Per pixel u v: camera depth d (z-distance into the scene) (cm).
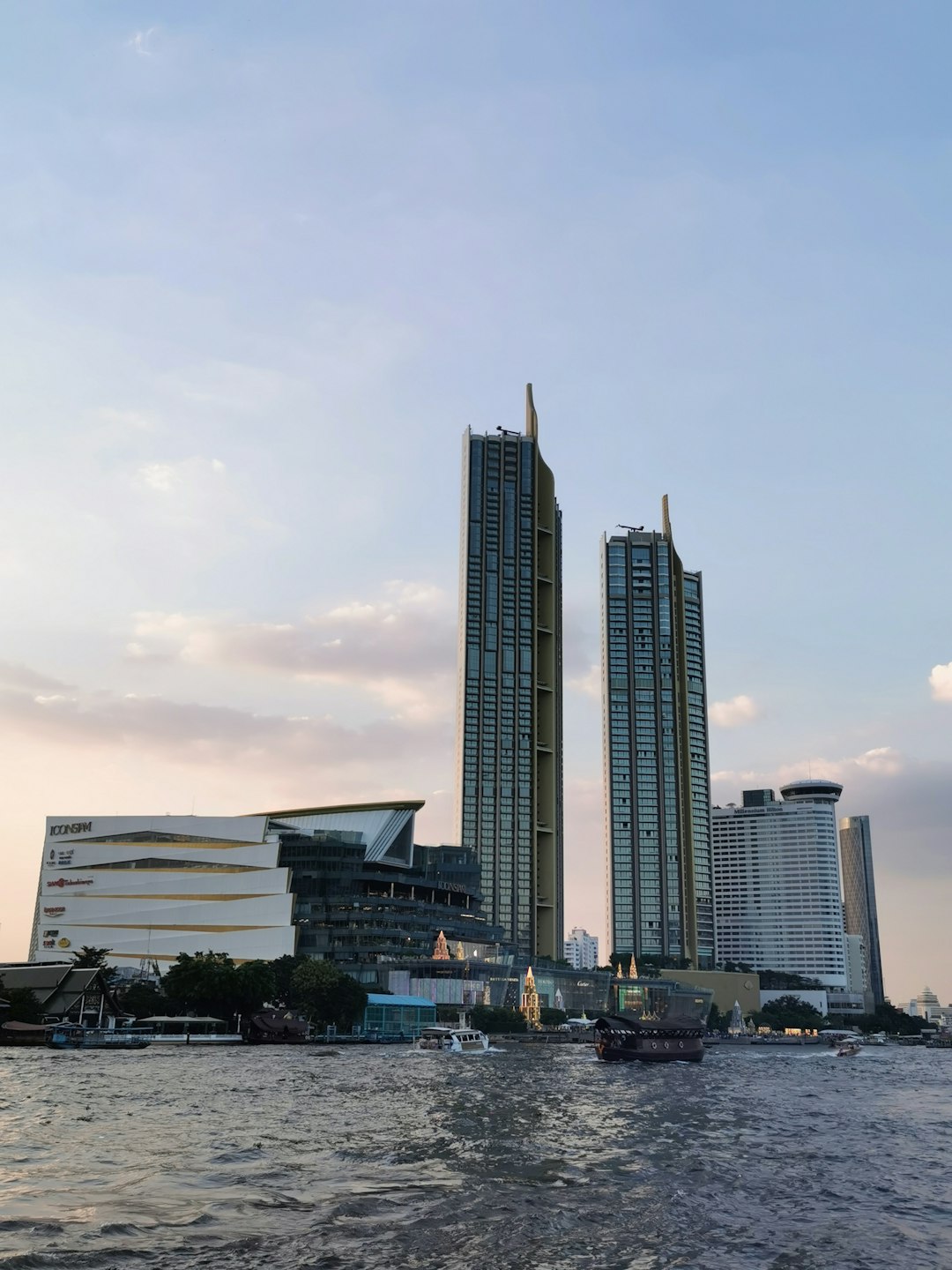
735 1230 4516
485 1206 4788
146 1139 6475
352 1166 5694
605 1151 6619
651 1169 5966
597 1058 18338
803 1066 19275
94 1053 16088
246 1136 6700
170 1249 3912
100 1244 3944
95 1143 6259
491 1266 3866
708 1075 15112
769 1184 5659
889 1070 18938
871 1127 8631
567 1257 4012
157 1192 4869
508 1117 8250
